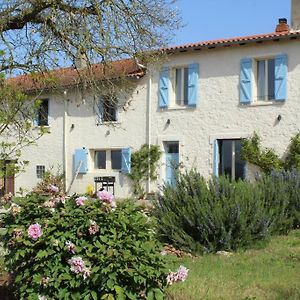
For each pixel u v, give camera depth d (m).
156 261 4.98
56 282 4.93
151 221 5.51
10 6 12.41
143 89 21.09
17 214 5.36
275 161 18.06
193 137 19.91
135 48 13.16
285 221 11.62
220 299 6.37
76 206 5.27
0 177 7.55
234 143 19.30
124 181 21.42
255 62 18.95
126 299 4.88
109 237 5.02
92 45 12.59
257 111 18.69
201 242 9.92
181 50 19.88
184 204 10.23
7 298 5.71
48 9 12.48
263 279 7.44
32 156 24.28
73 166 23.02
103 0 12.56
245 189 10.44
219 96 19.42
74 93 20.92
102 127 22.17
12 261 5.25
